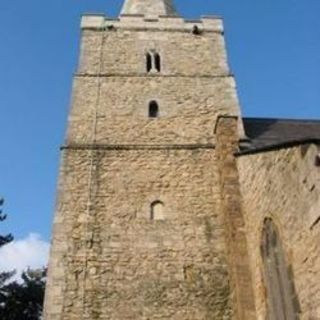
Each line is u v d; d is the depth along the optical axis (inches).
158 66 719.1
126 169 583.5
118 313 476.1
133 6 893.8
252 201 478.9
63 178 566.6
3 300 981.8
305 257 371.9
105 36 742.5
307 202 371.2
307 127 673.0
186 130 631.2
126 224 537.3
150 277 502.3
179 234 534.6
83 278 493.7
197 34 764.6
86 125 625.3
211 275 506.3
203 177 581.0
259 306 441.1
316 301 353.1
